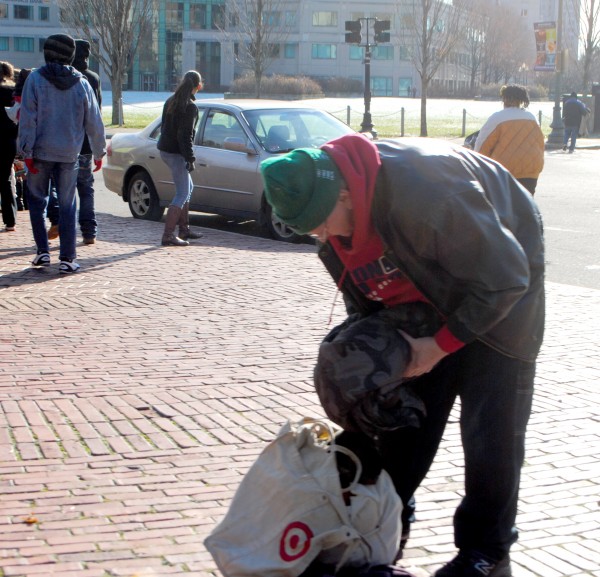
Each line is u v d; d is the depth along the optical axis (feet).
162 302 26.23
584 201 52.47
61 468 14.40
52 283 28.48
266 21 177.37
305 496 9.61
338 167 9.34
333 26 298.35
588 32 159.63
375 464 10.28
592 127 126.72
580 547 12.29
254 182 38.27
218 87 296.92
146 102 201.67
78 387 18.35
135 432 15.98
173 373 19.44
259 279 29.71
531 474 14.69
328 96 265.75
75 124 28.89
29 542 12.00
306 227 9.41
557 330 23.91
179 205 35.53
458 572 10.70
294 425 10.59
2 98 36.27
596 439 16.20
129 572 11.30
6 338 22.02
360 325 10.23
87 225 35.47
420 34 137.90
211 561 11.62
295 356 20.90
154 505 13.17
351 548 9.68
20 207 45.70
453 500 13.71
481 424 10.45
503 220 9.91
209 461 14.82
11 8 284.82
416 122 142.61
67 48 28.30
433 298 9.89
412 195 9.25
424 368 10.00
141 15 137.59
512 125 30.81
